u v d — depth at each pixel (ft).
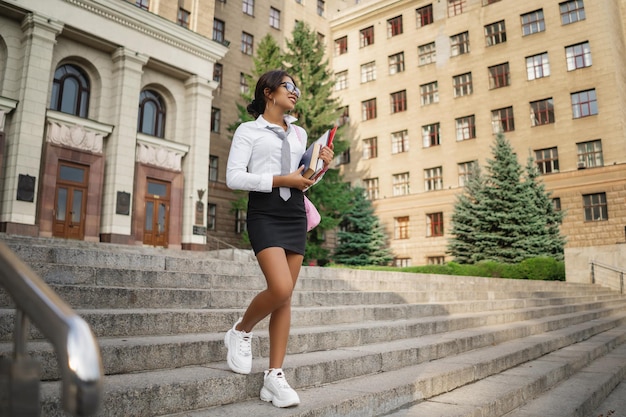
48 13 61.67
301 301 19.92
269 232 9.20
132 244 67.05
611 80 86.84
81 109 68.08
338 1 136.05
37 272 13.99
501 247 81.71
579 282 67.77
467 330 21.68
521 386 13.99
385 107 117.29
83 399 3.26
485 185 85.81
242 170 9.41
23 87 59.16
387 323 18.80
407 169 111.14
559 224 83.92
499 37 102.17
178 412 8.54
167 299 14.78
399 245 109.81
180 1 81.25
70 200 63.05
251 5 109.60
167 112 78.89
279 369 9.41
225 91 100.83
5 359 3.85
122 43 68.95
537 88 95.04
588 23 90.58
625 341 30.99
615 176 84.33
